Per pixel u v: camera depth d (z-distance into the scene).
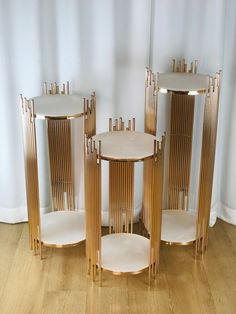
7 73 2.51
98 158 2.11
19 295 2.23
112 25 2.43
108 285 2.30
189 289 2.28
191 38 2.49
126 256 2.35
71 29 2.45
